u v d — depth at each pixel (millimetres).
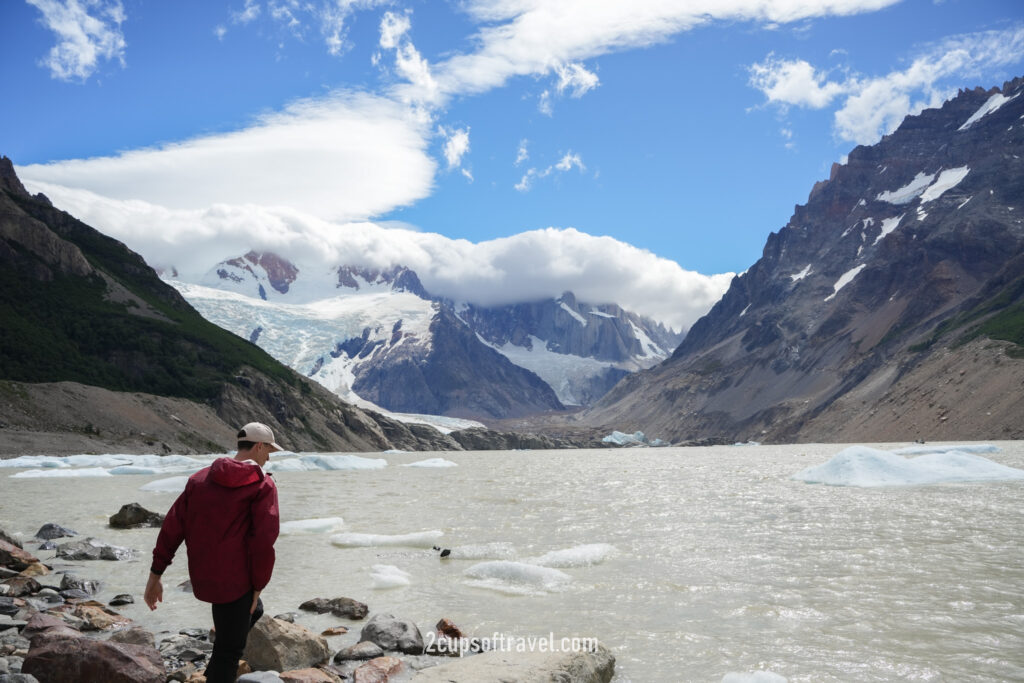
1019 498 33250
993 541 21375
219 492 7871
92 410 115500
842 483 43969
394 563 18828
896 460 46625
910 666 10445
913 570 17234
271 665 10633
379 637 11992
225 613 7871
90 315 155375
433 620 13367
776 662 10734
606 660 10312
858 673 10195
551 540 22438
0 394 105250
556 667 9523
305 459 78625
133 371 146875
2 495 39156
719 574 17094
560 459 119625
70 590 15352
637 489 43125
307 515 29562
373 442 190625
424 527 25609
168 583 16547
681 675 10320
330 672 10531
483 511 30859
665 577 16812
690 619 13211
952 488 38625
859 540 21828
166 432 122875
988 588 15266
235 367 165625
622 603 14453
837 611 13586
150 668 9898
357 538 22250
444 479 55812
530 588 15812
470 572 17312
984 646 11352
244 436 8469
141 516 25984
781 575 16891
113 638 11562
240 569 7848
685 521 27000
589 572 17484
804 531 23922
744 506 32031
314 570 18031
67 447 96375
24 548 20969
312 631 12750
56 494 39656
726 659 10930
